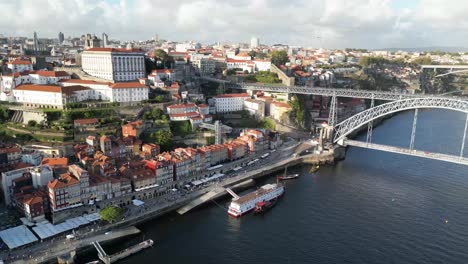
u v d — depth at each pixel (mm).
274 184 164125
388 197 159500
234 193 157750
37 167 143625
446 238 125938
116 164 161375
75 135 184250
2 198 145500
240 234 129000
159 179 158375
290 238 126438
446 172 191375
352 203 153750
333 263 112438
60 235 119938
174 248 119562
